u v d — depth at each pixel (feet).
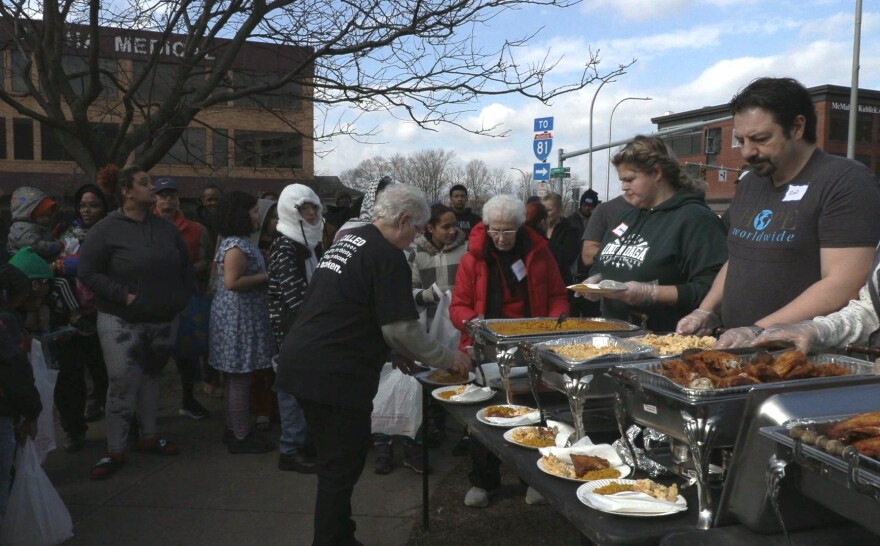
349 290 8.71
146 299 13.24
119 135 19.30
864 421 3.84
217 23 19.08
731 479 4.59
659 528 4.86
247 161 25.57
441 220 14.43
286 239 13.09
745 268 7.41
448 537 10.76
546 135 41.81
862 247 6.48
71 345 14.67
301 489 12.84
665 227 9.19
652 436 6.33
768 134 6.81
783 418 4.24
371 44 18.83
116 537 10.93
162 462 14.26
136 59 22.06
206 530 11.17
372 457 14.74
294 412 13.57
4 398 8.97
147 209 13.80
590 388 6.55
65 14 19.13
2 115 84.89
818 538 4.44
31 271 12.95
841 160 6.79
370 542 10.77
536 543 10.45
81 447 15.08
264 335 14.58
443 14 18.53
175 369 23.39
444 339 12.50
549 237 24.06
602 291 8.45
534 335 8.29
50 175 86.07
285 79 19.48
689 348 6.28
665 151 9.29
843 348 6.17
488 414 8.20
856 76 63.82
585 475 5.90
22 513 9.37
